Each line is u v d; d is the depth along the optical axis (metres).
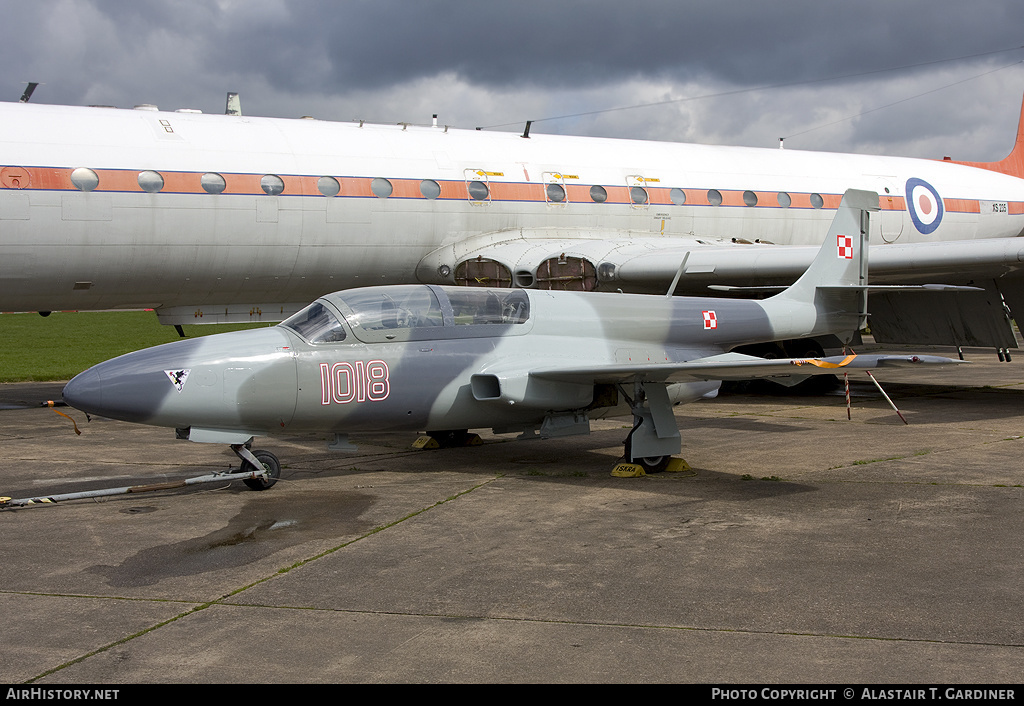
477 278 16.64
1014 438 10.92
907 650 4.21
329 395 7.97
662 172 19.06
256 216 14.75
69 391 7.27
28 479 8.62
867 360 7.62
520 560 5.73
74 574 5.46
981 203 23.30
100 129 13.88
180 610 4.81
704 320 10.28
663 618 4.65
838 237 11.64
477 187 16.86
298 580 5.32
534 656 4.16
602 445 10.70
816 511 7.04
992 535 6.27
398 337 8.41
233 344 7.82
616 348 9.55
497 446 10.63
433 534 6.40
